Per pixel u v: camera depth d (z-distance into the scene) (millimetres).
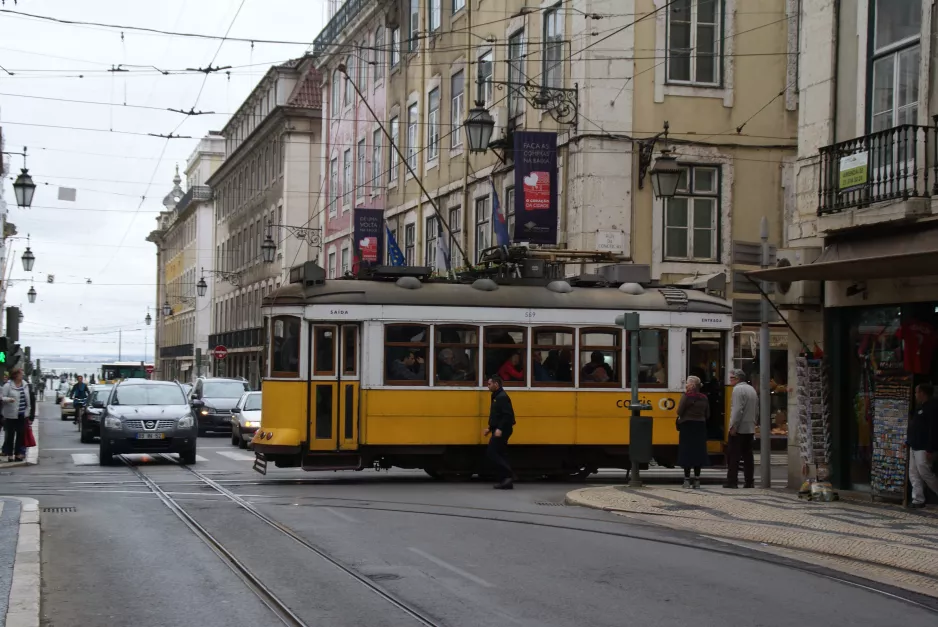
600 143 26188
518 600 8594
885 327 15984
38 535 11312
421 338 19062
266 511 14234
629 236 26297
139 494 16484
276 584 9172
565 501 15867
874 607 8641
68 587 9078
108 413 23156
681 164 26844
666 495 16250
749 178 27219
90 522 13047
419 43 38094
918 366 15031
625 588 9148
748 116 27250
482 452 19578
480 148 23938
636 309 19922
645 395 19875
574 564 10281
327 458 18719
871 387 16203
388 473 21609
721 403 20312
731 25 27156
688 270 26641
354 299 18844
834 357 16766
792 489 17672
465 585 9180
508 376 19359
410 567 10016
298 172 57156
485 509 14836
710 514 14086
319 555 10641
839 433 16625
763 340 18094
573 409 19547
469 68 33188
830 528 12828
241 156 69625
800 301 17062
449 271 23125
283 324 18844
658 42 26688
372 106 44062
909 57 15422
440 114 35906
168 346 103562
